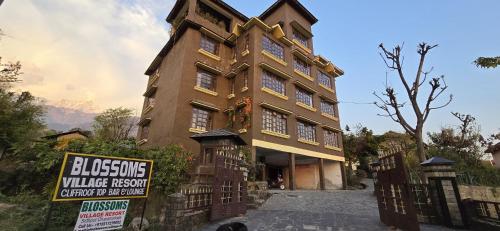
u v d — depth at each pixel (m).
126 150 7.96
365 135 28.42
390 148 6.89
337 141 22.53
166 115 15.92
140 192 5.42
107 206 4.81
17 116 15.84
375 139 27.56
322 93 22.30
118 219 4.93
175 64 17.31
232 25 20.56
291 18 21.42
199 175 8.86
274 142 15.74
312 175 20.41
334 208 9.45
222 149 9.17
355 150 27.73
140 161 5.52
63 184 4.32
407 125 10.79
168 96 16.66
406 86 11.13
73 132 25.12
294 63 20.22
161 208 7.42
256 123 14.95
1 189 8.46
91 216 4.56
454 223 6.74
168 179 7.97
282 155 18.48
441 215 7.09
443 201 7.05
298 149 17.45
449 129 19.23
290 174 16.23
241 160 9.33
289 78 18.53
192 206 6.80
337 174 21.27
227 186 8.16
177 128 14.29
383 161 7.29
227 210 7.82
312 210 9.07
